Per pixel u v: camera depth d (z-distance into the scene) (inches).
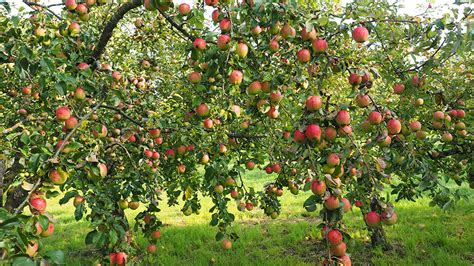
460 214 339.3
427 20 100.7
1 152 108.0
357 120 116.0
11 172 150.1
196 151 144.3
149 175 140.3
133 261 111.2
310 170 76.7
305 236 307.9
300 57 86.2
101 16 198.1
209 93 114.1
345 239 72.6
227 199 146.6
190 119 141.3
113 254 106.9
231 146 164.7
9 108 166.6
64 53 120.1
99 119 145.6
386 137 86.1
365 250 270.2
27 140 93.7
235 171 151.3
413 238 278.7
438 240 272.2
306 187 75.9
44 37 106.0
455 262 227.6
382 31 105.8
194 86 113.5
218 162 139.8
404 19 104.0
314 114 76.1
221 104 112.4
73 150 90.7
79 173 106.3
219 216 143.0
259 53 96.9
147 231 138.7
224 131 142.6
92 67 125.7
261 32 94.7
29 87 144.2
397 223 322.7
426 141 156.3
